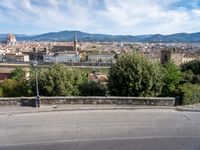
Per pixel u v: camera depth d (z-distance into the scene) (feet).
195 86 75.51
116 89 73.41
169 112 61.72
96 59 429.79
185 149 39.42
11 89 86.84
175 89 75.56
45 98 66.13
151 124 51.47
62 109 62.75
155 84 72.74
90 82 82.94
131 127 49.47
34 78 79.46
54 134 45.65
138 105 67.56
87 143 41.55
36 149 39.27
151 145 40.73
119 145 40.70
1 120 54.13
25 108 63.26
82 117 56.49
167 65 82.84
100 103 67.56
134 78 71.05
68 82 76.84
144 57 75.92
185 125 51.08
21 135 45.19
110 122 52.70
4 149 39.29
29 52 469.98
